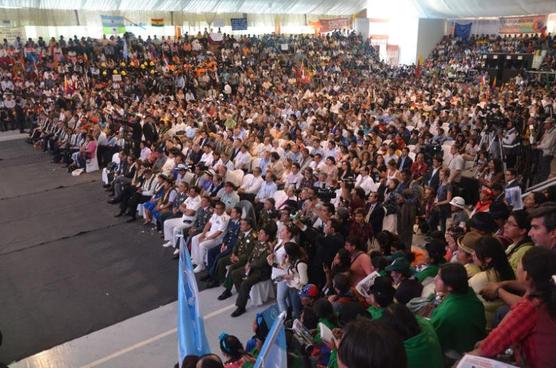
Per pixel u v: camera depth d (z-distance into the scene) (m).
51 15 23.77
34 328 6.38
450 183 8.66
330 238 6.11
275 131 14.62
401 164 10.61
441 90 23.11
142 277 7.78
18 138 18.70
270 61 28.42
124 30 25.70
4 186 12.88
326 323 3.99
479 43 33.44
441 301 3.24
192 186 9.46
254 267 6.63
